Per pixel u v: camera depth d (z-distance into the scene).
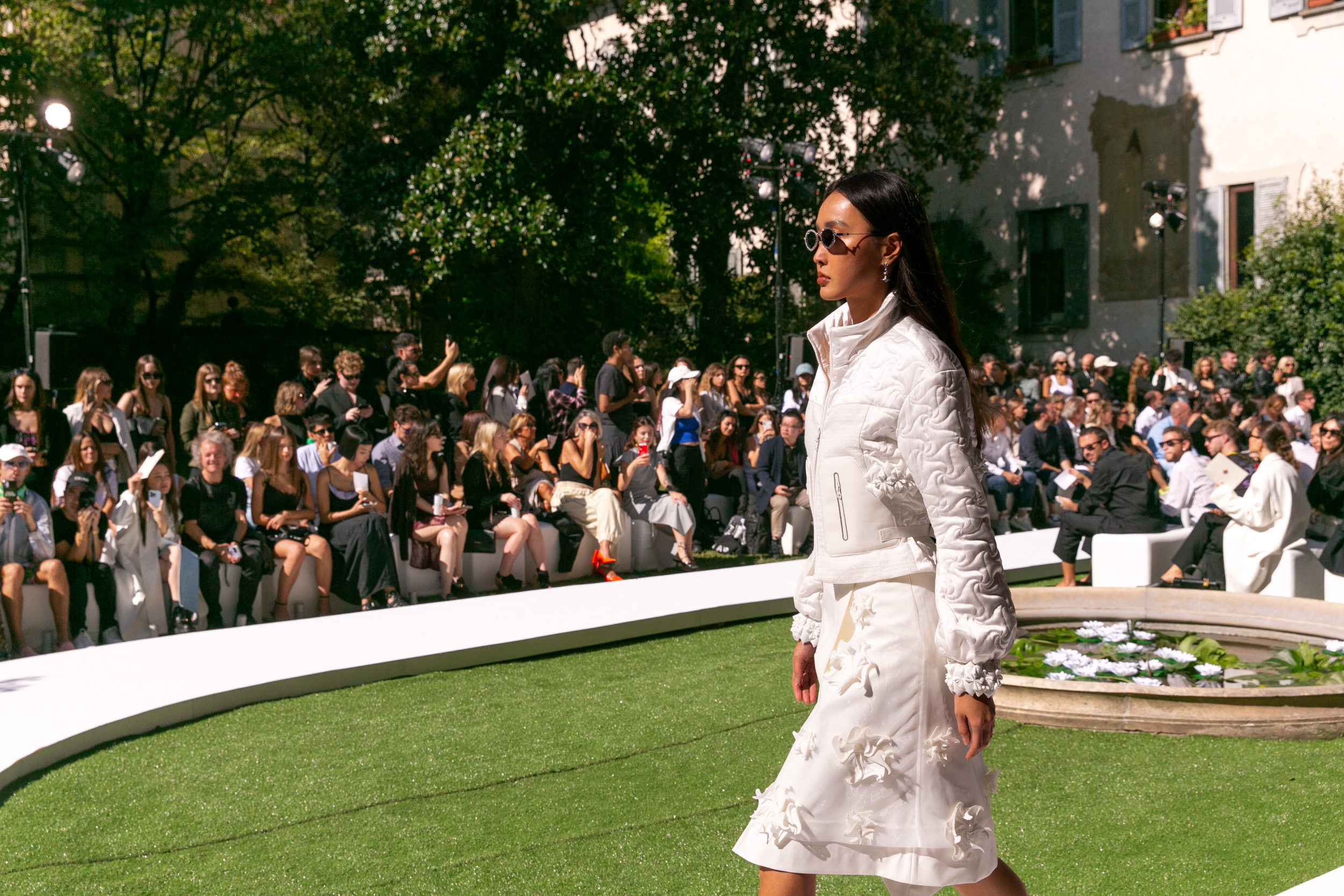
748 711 5.10
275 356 19.88
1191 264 18.22
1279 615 5.95
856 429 2.12
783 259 17.91
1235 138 17.61
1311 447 9.75
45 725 4.64
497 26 16.11
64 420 7.74
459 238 15.50
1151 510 8.22
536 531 8.45
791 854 2.12
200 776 4.30
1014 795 4.05
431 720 5.03
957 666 2.00
